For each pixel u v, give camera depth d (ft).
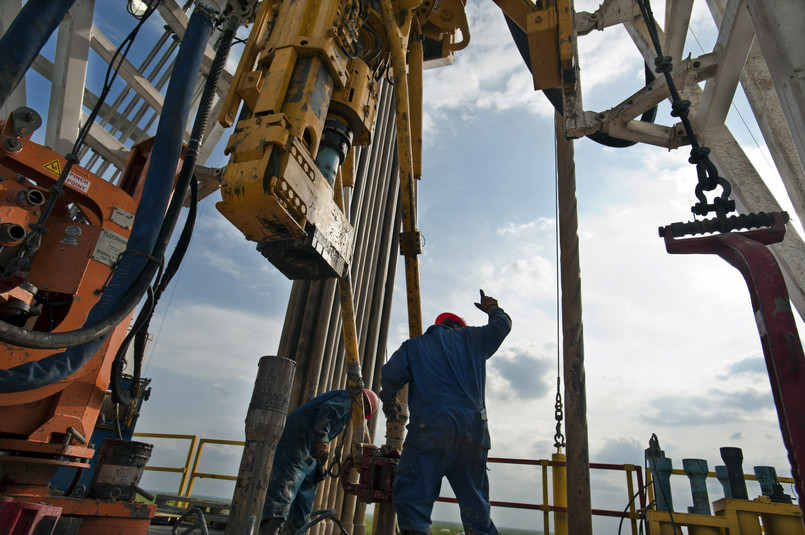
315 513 10.44
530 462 19.04
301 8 9.14
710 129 14.61
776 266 5.31
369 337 23.61
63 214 12.47
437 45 15.62
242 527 5.90
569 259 13.44
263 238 8.01
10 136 10.75
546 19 13.41
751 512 13.24
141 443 8.66
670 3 16.52
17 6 20.48
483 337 9.95
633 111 14.33
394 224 27.43
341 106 9.62
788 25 7.12
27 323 11.82
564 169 14.58
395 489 8.53
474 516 8.62
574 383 12.14
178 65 8.96
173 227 8.30
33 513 5.16
